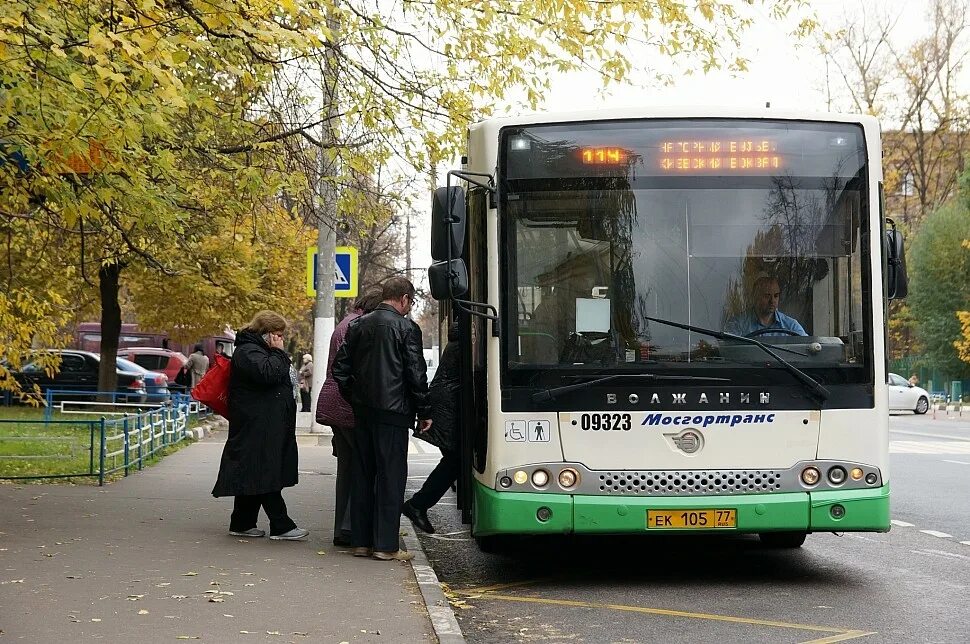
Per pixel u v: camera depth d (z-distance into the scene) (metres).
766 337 8.47
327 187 14.39
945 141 57.19
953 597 8.32
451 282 8.25
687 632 7.17
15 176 11.45
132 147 11.59
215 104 12.96
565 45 12.59
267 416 9.90
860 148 8.73
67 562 8.65
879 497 8.41
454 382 10.22
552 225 8.59
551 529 8.32
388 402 8.94
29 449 16.34
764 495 8.34
